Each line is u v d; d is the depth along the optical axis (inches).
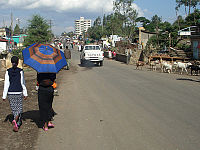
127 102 331.9
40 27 1812.3
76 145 185.2
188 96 377.1
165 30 1386.6
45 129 219.1
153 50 1256.2
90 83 508.1
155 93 399.9
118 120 249.1
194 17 1530.5
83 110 290.0
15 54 829.8
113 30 2038.6
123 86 469.4
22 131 218.1
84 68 858.8
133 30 1895.9
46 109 219.5
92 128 224.7
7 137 202.5
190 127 226.8
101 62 957.8
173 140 194.2
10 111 284.0
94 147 180.9
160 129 221.1
